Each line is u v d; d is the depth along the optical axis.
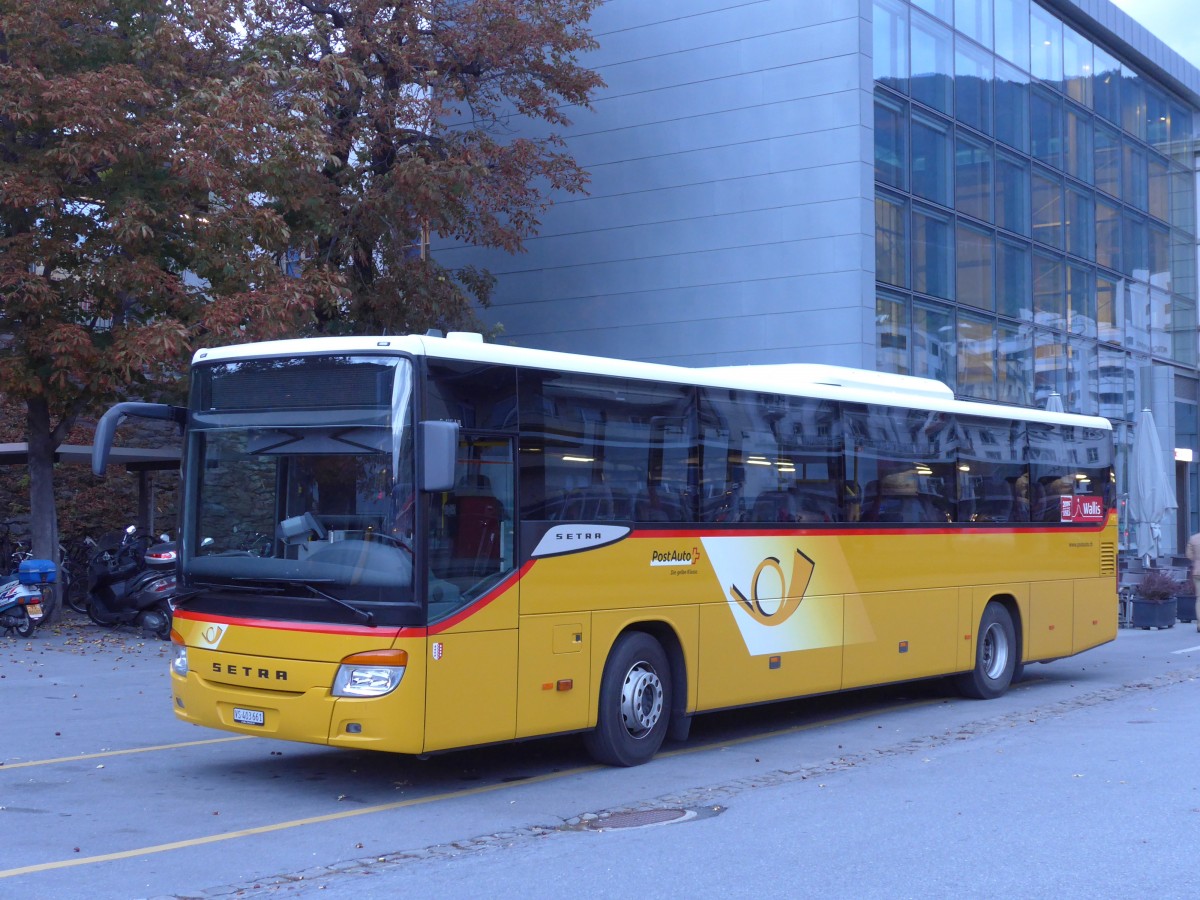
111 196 17.33
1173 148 38.62
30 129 17.19
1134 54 35.50
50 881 6.62
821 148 24.27
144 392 18.47
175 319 16.83
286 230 17.89
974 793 8.90
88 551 21.58
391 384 8.31
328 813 8.27
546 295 27.53
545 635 8.95
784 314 24.52
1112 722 12.30
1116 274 34.75
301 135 18.17
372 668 8.02
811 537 11.52
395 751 7.97
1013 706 13.59
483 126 27.81
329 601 8.19
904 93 25.62
